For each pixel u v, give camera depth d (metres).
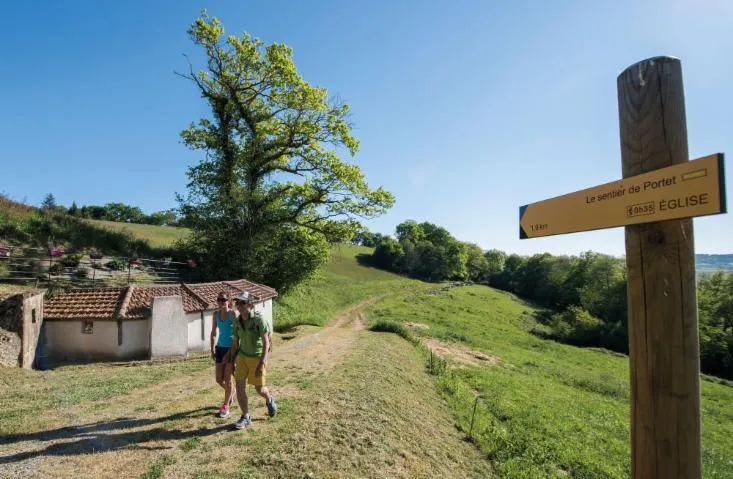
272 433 7.06
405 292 63.38
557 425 13.27
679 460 2.24
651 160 2.41
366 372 12.68
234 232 31.27
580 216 2.88
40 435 6.93
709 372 42.78
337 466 6.27
